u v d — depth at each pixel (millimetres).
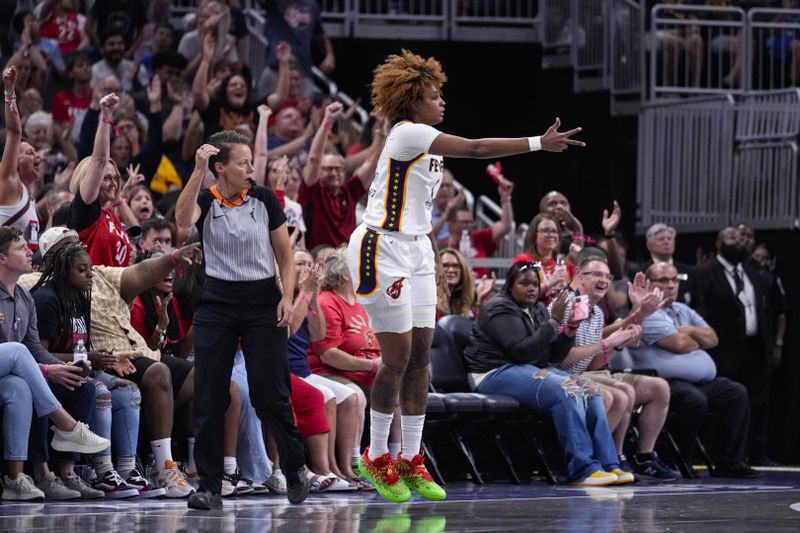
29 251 12438
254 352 11086
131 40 24375
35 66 23031
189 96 24203
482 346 16703
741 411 18328
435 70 11328
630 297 17562
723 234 21281
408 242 11148
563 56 30516
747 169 24703
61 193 15766
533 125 32125
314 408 14047
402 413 11797
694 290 21078
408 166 11000
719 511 10867
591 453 15891
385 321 11172
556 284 17391
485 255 21859
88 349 13141
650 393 17359
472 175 32594
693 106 25672
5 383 12109
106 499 12641
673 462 18266
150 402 13188
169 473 13102
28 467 13023
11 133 13703
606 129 28578
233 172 11086
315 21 26922
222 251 11047
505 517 10312
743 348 21250
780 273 23641
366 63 31719
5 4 24328
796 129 24141
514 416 16328
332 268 15391
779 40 27047
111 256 14148
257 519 10102
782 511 10859
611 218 19734
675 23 26734
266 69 26375
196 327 11102
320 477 13922
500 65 32312
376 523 9734
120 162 19766
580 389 15945
